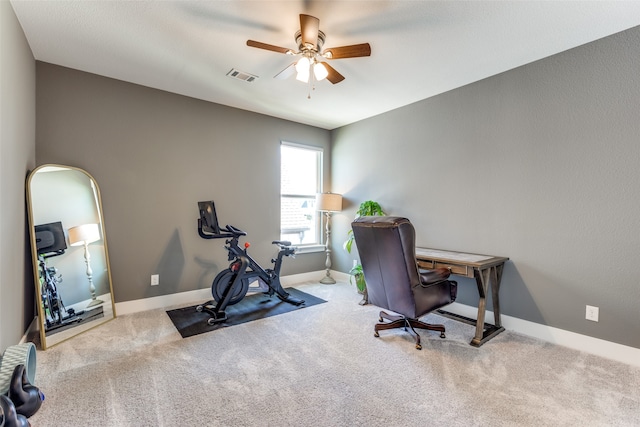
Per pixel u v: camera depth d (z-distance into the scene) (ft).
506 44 7.89
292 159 15.12
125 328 9.05
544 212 8.59
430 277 8.13
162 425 5.04
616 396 5.93
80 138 9.47
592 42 7.73
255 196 13.52
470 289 10.36
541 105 8.63
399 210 12.72
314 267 15.74
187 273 11.66
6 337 6.18
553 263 8.43
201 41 7.93
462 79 9.98
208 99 11.95
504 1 6.29
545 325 8.57
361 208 13.20
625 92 7.26
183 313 10.39
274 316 10.25
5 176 6.11
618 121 7.36
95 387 6.06
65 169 8.86
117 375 6.51
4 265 6.07
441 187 11.16
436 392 6.03
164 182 11.11
